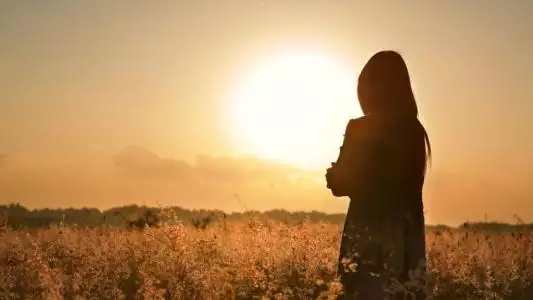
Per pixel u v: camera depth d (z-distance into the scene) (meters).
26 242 10.45
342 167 6.80
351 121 6.88
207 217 11.10
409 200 6.72
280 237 10.48
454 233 11.63
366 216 6.70
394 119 6.79
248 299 8.17
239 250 9.64
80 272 8.70
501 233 11.68
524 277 9.21
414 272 6.46
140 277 8.74
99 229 11.94
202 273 8.34
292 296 7.92
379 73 6.83
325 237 10.20
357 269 6.66
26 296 7.54
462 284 8.57
